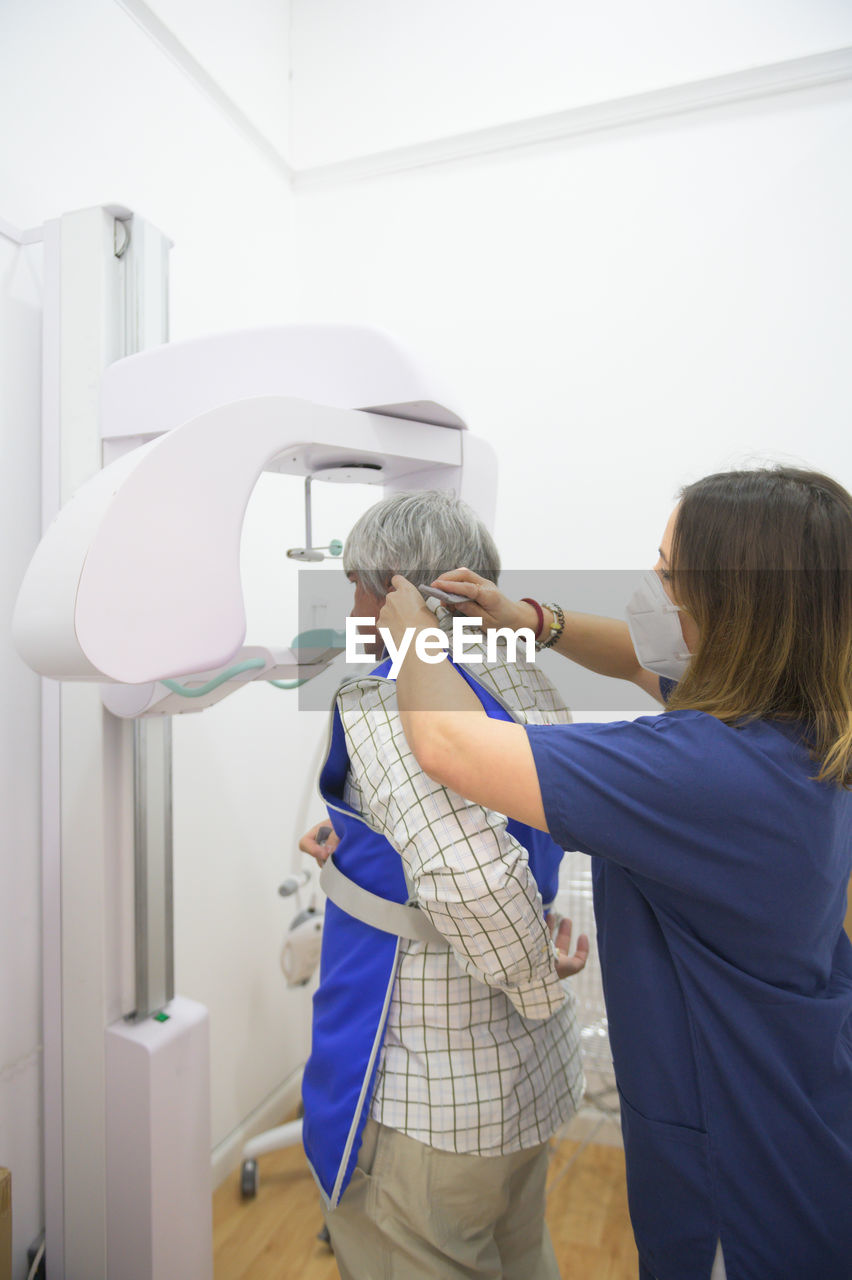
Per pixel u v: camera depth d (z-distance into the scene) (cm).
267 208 233
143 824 140
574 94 219
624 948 90
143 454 87
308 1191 205
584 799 77
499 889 81
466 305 232
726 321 209
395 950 94
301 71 246
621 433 219
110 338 131
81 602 81
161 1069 135
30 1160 146
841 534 81
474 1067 91
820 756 80
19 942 145
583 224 221
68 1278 142
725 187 208
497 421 230
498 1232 106
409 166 236
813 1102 82
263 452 94
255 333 110
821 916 81
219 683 119
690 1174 82
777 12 201
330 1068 95
